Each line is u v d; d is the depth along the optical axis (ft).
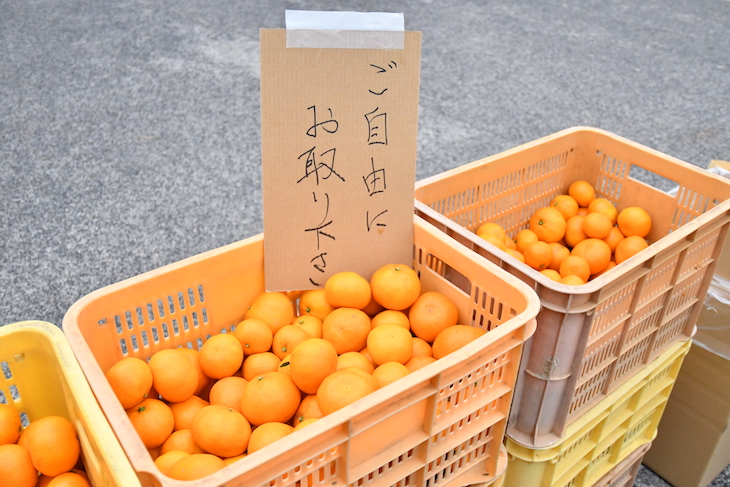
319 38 4.08
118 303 4.08
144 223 10.52
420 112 14.53
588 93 15.65
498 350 3.75
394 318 4.64
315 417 3.95
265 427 3.76
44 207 10.82
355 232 4.75
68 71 15.72
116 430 2.94
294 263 4.74
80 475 3.54
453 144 13.23
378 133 4.45
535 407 4.68
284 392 3.93
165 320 4.42
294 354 4.01
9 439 3.52
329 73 4.19
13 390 7.13
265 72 4.10
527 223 7.01
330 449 3.16
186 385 4.05
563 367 4.49
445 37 18.88
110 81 15.33
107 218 10.62
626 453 6.01
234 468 2.78
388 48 4.20
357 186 4.59
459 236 4.93
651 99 15.43
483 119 14.28
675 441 6.73
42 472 3.33
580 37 19.25
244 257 4.65
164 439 3.90
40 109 13.94
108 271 9.37
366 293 4.69
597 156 6.88
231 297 4.72
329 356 4.01
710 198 5.88
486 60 17.42
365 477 3.54
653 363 5.50
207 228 10.46
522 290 4.02
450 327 4.46
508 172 6.42
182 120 13.80
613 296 4.49
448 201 6.02
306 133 4.32
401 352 4.31
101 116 13.79
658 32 19.83
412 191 4.73
